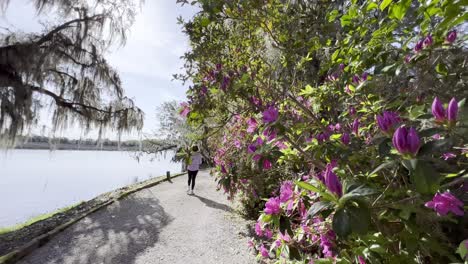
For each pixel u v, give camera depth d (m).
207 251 3.68
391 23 1.69
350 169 1.60
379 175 1.52
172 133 21.06
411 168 0.83
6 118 6.54
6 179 17.12
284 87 2.39
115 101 9.79
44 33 7.54
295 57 2.63
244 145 3.62
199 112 2.36
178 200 7.00
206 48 2.49
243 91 2.18
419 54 1.51
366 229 0.84
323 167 1.67
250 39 2.66
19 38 6.89
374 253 1.25
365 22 1.90
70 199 11.26
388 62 1.85
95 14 8.41
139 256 3.64
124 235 4.48
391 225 1.30
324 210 0.97
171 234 4.45
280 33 2.46
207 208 6.05
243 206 5.32
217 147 5.86
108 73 9.27
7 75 6.49
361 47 1.96
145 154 21.56
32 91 7.20
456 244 1.26
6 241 4.18
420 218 1.15
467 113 0.94
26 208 9.62
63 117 8.51
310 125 2.15
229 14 2.15
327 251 1.71
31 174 20.16
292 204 1.51
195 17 2.50
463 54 1.55
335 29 2.55
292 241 1.97
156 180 10.56
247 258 3.33
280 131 1.62
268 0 2.28
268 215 1.51
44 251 3.87
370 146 1.56
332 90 2.32
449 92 1.57
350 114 2.04
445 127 0.98
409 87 1.80
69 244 4.12
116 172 20.98
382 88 1.93
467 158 1.29
